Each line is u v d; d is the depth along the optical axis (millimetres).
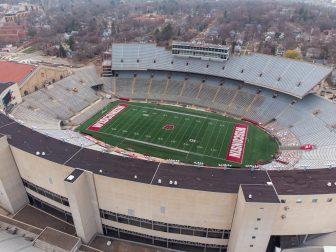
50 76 107188
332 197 47500
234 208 48844
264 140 89375
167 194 48781
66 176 54000
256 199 43688
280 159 79062
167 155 82438
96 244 55688
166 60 117750
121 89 116688
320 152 76125
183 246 55656
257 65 108375
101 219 56094
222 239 53000
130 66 117125
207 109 107125
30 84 99000
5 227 54594
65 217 61344
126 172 51688
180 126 97188
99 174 50562
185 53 115375
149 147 86062
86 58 153000
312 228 51156
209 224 51281
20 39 199750
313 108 92875
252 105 103625
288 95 100562
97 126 96000
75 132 90188
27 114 89188
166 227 53156
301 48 176000
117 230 56844
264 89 106062
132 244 55938
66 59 151625
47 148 58219
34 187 61031
